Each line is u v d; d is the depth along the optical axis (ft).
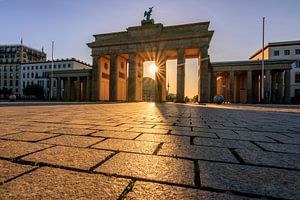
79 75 160.45
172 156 6.82
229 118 21.58
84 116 21.44
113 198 3.92
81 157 6.51
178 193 4.13
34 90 212.02
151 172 5.30
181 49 118.21
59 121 16.37
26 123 14.87
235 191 4.22
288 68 125.18
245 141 9.51
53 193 4.08
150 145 8.42
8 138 9.40
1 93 241.14
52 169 5.39
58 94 167.94
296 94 162.09
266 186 4.49
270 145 8.70
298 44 161.68
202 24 117.91
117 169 5.48
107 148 7.79
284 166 5.87
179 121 17.98
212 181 4.74
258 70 131.64
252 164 6.04
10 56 267.59
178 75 118.01
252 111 35.65
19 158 6.28
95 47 138.72
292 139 10.09
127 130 12.32
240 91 153.48
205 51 113.19
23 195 3.97
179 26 122.52
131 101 127.44
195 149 7.85
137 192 4.17
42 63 232.73
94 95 137.90
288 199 3.90
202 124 15.94
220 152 7.43
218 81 191.72
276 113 30.99
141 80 141.08
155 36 121.70
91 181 4.68
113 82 133.69
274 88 138.82
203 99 112.27
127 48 130.21
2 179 4.68
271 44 167.73
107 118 19.69
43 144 8.25
